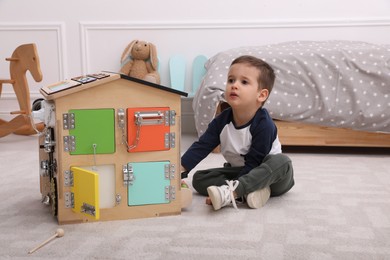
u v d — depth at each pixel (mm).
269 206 1404
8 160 2164
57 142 1203
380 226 1218
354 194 1547
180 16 3186
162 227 1208
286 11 3162
